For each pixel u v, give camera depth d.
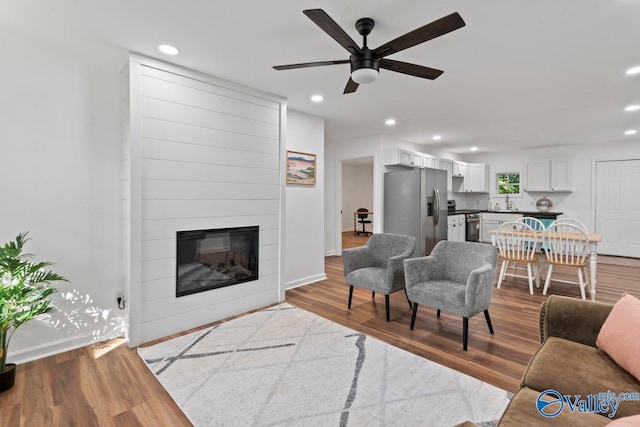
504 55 2.50
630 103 3.75
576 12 1.91
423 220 5.25
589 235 3.82
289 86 3.21
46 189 2.36
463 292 2.49
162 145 2.63
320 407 1.76
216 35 2.22
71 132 2.46
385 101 3.71
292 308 3.36
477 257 2.75
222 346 2.48
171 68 2.67
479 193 8.02
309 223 4.35
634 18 1.96
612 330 1.40
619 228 6.18
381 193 5.70
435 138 6.00
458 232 6.56
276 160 3.53
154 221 2.59
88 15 1.97
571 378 1.27
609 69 2.76
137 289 2.50
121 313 2.71
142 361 2.27
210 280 2.98
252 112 3.28
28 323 2.29
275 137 3.51
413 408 1.74
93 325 2.58
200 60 2.62
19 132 2.25
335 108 3.99
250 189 3.28
